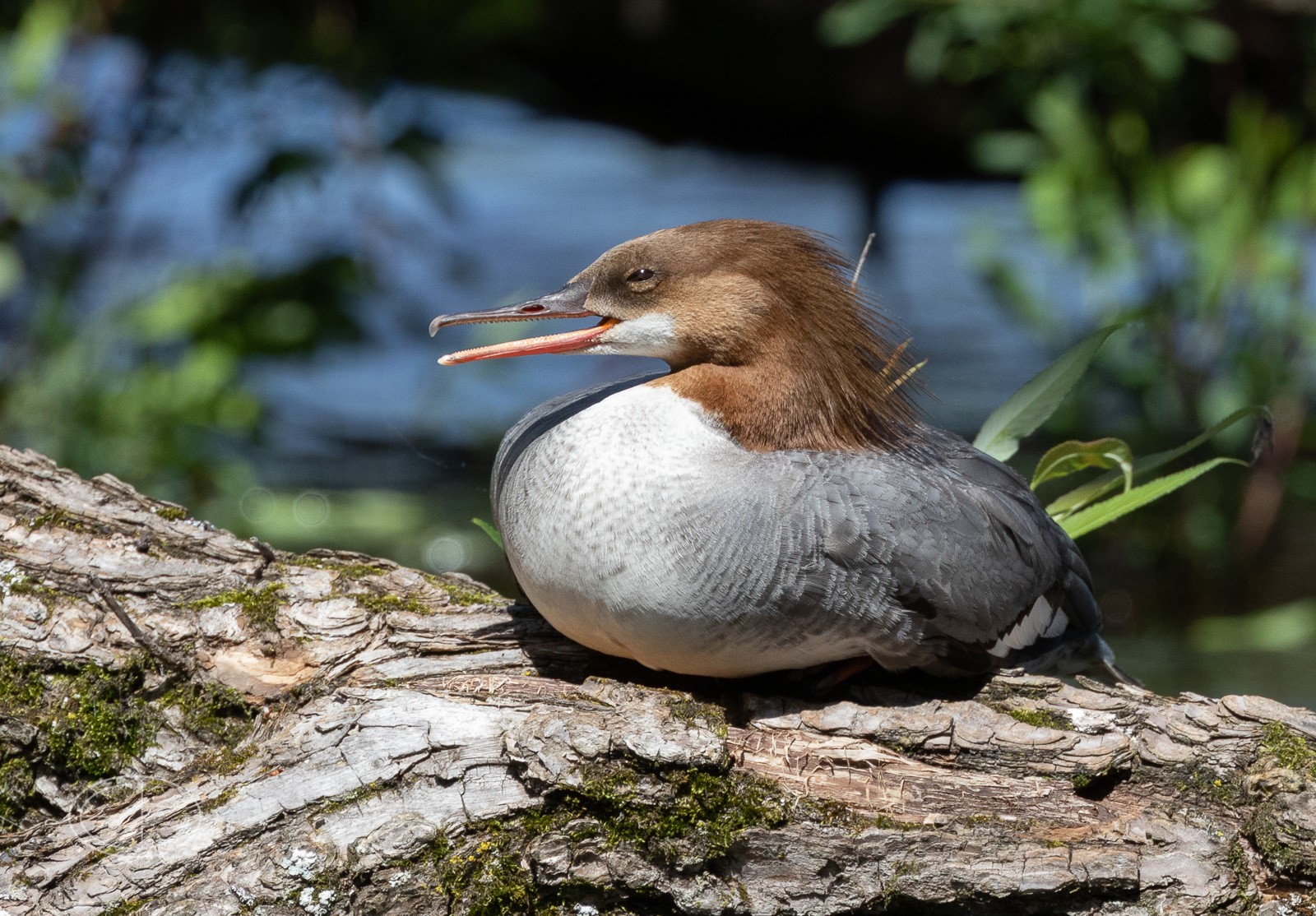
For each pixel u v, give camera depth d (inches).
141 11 539.5
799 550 218.2
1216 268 513.0
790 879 215.2
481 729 224.1
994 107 690.2
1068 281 682.2
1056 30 530.9
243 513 525.0
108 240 589.6
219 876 214.4
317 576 255.0
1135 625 473.1
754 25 812.6
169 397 491.5
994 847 213.9
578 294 243.1
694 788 212.7
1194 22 529.0
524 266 745.0
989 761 225.9
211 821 218.5
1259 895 219.0
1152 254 544.1
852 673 239.1
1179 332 538.9
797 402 233.5
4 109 504.7
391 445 597.0
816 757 223.1
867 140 852.0
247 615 246.2
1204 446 527.5
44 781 239.1
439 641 247.1
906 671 244.4
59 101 513.3
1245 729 228.7
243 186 537.6
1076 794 225.3
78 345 510.9
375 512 535.2
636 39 831.1
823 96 828.6
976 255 622.8
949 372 648.4
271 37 533.6
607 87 887.1
